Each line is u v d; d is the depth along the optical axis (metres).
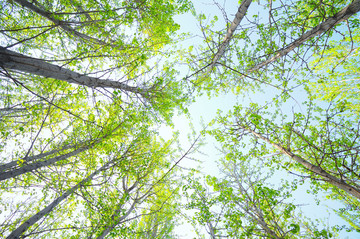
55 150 6.58
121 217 6.34
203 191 5.57
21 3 3.82
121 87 5.07
